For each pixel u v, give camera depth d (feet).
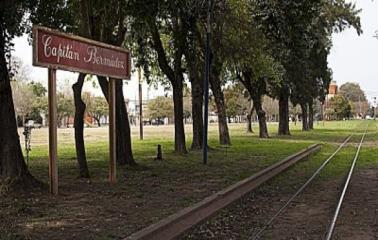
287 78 149.59
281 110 186.19
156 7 58.08
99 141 147.95
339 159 92.68
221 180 57.21
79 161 57.31
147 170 66.03
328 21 149.28
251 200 47.85
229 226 36.40
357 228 35.60
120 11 61.16
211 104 303.68
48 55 40.93
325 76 194.18
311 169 75.82
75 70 44.70
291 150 104.78
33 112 317.42
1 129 44.88
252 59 115.03
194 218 36.94
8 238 29.66
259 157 87.61
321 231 34.65
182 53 91.40
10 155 44.78
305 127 241.55
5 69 44.62
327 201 47.24
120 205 40.93
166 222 33.88
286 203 45.88
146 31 78.59
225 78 148.56
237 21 98.73
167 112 460.55
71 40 43.88
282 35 75.00
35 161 80.33
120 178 57.36
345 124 360.28
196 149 102.73
